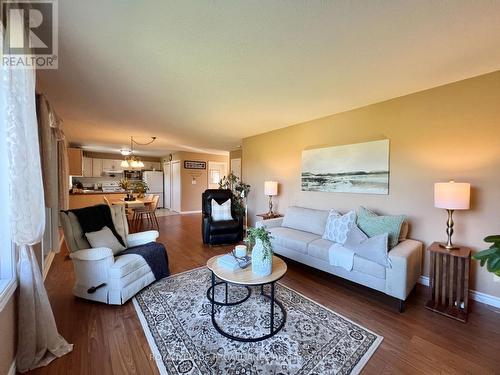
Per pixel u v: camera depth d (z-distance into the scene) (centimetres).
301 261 292
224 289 249
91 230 241
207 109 333
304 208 361
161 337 174
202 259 343
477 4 133
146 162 955
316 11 140
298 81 239
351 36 164
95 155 834
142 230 533
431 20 147
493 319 199
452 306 213
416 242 251
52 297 229
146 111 344
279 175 447
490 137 219
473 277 232
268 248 196
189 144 647
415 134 266
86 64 207
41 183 149
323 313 208
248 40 171
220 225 408
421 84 244
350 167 325
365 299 233
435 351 162
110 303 213
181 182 802
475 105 226
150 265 253
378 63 202
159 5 136
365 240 238
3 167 138
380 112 296
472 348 165
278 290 251
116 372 142
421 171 262
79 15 144
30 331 144
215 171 888
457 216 239
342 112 338
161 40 172
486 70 214
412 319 199
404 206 276
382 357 157
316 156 371
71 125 429
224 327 187
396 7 136
